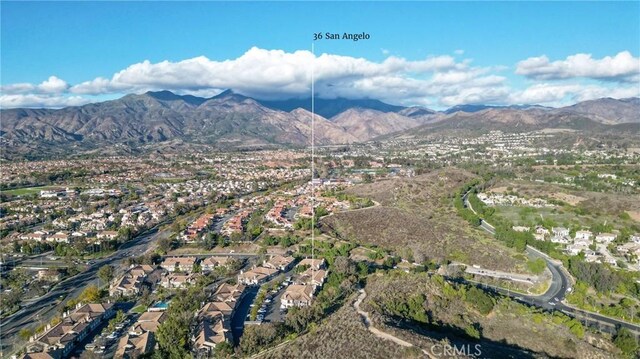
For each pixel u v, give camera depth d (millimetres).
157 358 119438
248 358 111688
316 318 127688
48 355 123250
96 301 158125
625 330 125312
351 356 94375
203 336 127250
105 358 125062
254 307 147750
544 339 120000
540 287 162875
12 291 170375
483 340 116375
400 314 118312
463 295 132000
